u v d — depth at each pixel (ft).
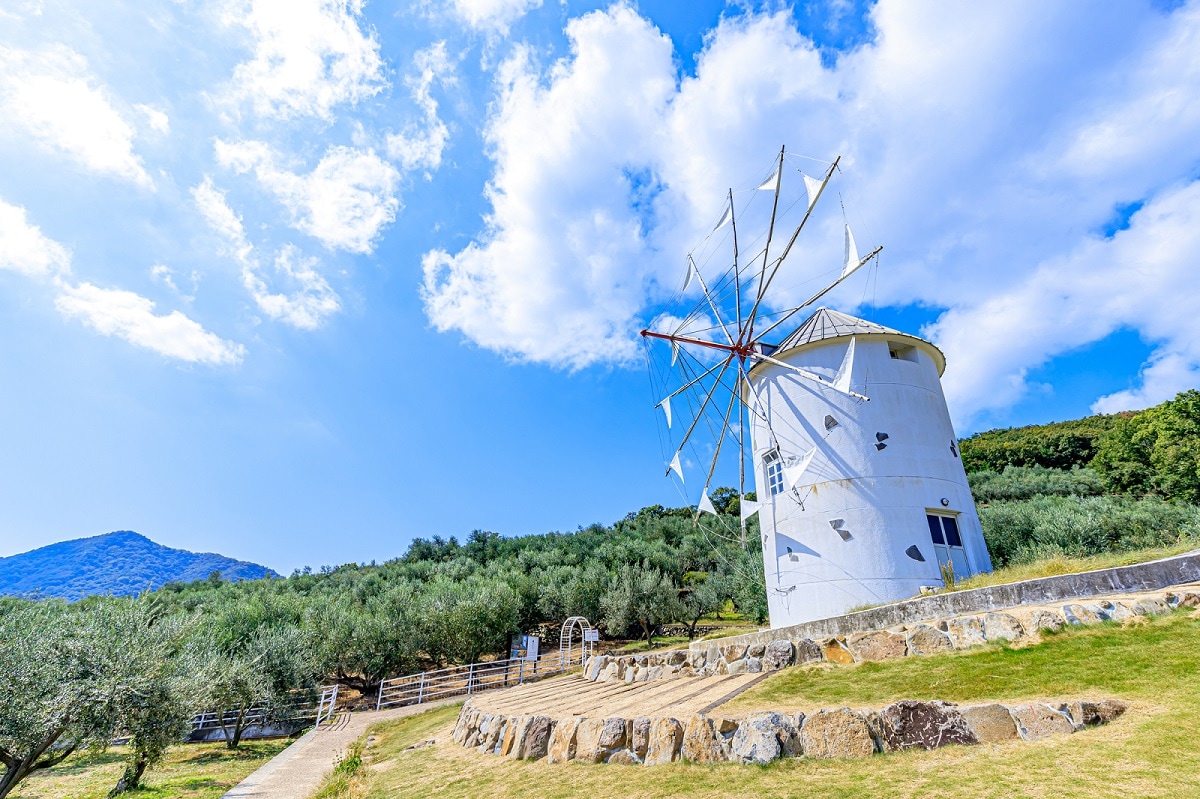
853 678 29.14
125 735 49.34
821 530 51.01
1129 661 23.58
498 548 232.32
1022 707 21.15
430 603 111.45
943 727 21.52
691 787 21.56
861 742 21.83
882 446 51.24
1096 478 160.56
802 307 54.24
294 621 111.04
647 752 25.35
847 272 48.55
